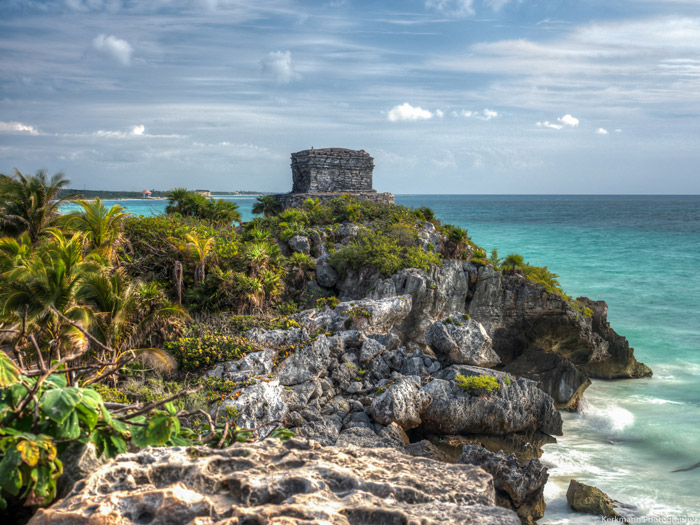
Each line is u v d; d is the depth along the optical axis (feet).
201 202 189.26
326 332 108.99
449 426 93.71
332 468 16.52
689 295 230.89
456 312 144.66
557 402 115.24
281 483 15.53
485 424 94.94
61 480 20.71
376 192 218.18
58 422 19.79
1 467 19.10
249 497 15.10
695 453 92.43
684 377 137.90
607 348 142.82
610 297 229.04
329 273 149.89
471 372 101.40
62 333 67.21
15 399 20.51
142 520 13.93
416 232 164.35
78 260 77.10
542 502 72.64
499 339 147.74
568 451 94.32
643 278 271.28
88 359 68.23
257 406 79.71
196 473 15.79
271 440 19.34
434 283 138.10
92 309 72.54
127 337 78.28
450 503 15.30
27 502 19.34
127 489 15.07
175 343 93.86
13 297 65.92
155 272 131.64
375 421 92.43
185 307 120.78
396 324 131.23
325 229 169.37
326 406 92.79
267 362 92.22
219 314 118.32
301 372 94.84
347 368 101.65
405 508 14.90
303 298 144.56
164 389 81.56
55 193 118.11
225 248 135.85
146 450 17.74
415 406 92.99
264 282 131.13
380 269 142.92
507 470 73.00
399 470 17.79
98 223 106.93
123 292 76.48
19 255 83.10
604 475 84.84
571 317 144.05
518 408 97.09
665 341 167.94
